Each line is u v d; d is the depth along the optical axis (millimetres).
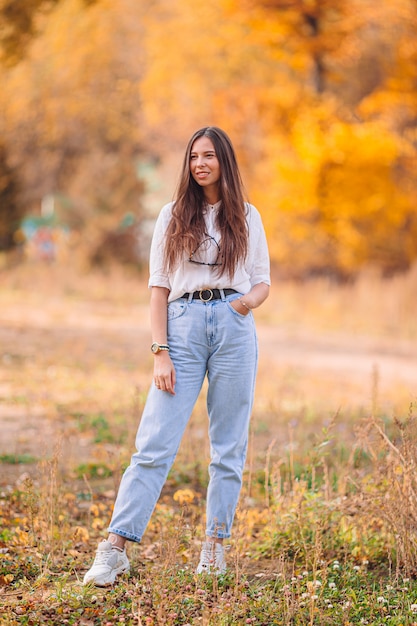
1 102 34312
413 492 4695
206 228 4410
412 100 28000
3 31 31172
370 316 21422
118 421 8609
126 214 37344
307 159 27156
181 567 4527
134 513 4348
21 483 6004
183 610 3986
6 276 29234
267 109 28266
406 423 4996
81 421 8828
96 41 33562
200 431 7906
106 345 15781
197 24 29750
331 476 6004
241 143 28531
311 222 27812
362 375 13375
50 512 5164
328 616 3980
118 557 4332
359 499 4992
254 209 4590
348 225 27547
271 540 4984
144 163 37875
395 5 26906
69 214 36906
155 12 32594
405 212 27547
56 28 32656
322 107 27906
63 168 37969
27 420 8797
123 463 6758
